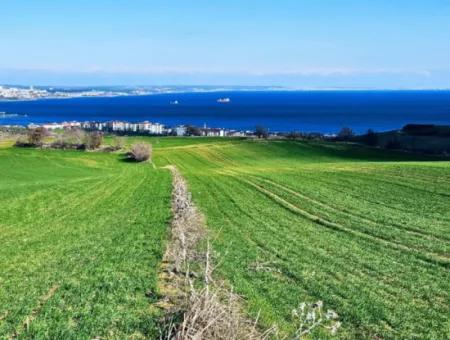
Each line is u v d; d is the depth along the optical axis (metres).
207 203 39.75
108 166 83.94
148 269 18.95
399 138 107.12
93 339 12.37
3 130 140.50
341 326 13.97
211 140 127.06
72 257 21.75
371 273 19.78
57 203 41.84
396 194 41.66
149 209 37.22
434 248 24.36
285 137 131.38
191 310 10.62
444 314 15.35
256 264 20.38
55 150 104.50
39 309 14.84
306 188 46.72
